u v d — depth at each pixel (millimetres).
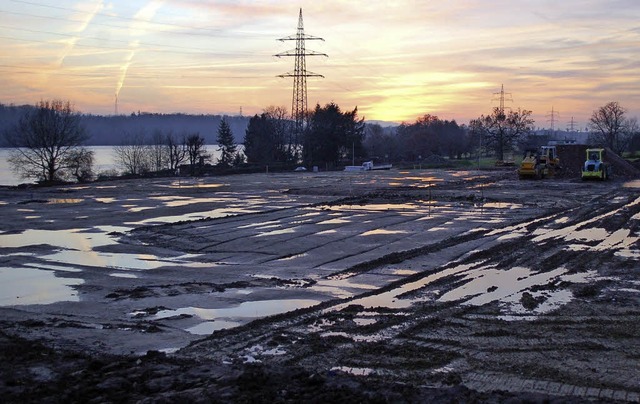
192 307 17406
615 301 17328
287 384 10961
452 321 15562
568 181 65562
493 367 12312
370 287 19469
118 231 32344
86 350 13789
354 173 87250
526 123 130750
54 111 81688
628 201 44938
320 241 28125
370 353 13266
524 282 19922
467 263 23047
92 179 80188
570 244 26812
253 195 53031
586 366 12305
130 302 17984
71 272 22297
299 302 17797
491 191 54188
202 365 12320
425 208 41375
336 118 109375
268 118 128000
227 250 26344
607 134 135875
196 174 86125
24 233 32094
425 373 12039
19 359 12969
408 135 169500
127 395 10695
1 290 19781
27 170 84562
